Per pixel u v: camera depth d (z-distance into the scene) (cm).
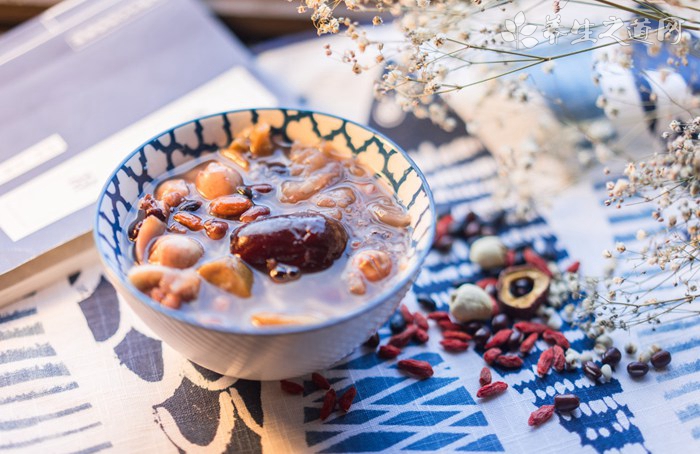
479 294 39
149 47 47
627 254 41
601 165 44
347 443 34
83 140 43
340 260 34
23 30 48
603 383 36
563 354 37
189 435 35
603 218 42
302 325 31
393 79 37
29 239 39
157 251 34
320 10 36
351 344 33
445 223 42
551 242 42
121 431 35
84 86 45
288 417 35
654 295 39
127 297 33
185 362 37
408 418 35
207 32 47
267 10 50
